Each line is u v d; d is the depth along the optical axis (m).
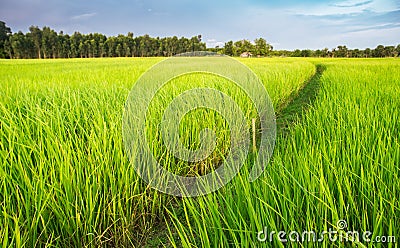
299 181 2.36
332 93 6.89
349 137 3.21
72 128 3.44
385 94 6.31
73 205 2.39
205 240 1.88
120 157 2.95
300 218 2.10
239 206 2.17
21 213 2.23
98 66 18.62
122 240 2.63
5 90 6.28
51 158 2.69
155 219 3.03
